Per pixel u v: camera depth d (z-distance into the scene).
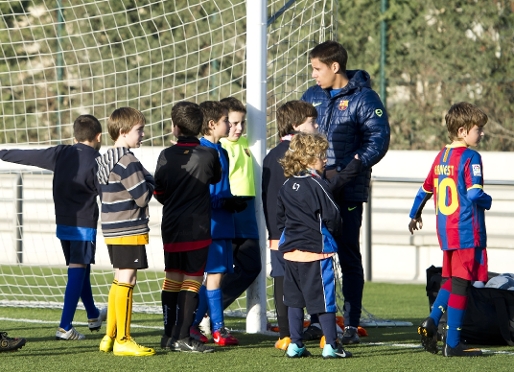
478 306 13.62
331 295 11.90
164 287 12.88
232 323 16.17
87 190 13.56
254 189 14.12
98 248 25.09
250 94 14.63
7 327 15.23
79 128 13.76
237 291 14.36
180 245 12.41
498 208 23.31
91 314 14.49
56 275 21.17
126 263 12.12
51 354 12.34
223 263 13.43
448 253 12.48
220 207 13.38
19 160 13.92
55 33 25.36
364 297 20.52
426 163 24.56
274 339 14.04
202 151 12.52
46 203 24.55
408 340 14.09
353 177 12.80
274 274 13.20
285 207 12.10
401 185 24.28
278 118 13.43
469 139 12.48
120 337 12.30
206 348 12.58
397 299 20.16
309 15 18.70
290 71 18.77
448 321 12.40
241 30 25.38
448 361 11.95
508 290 13.65
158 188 12.70
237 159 13.71
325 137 12.81
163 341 12.88
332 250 11.83
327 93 13.96
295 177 12.10
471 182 12.17
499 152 24.08
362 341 13.97
